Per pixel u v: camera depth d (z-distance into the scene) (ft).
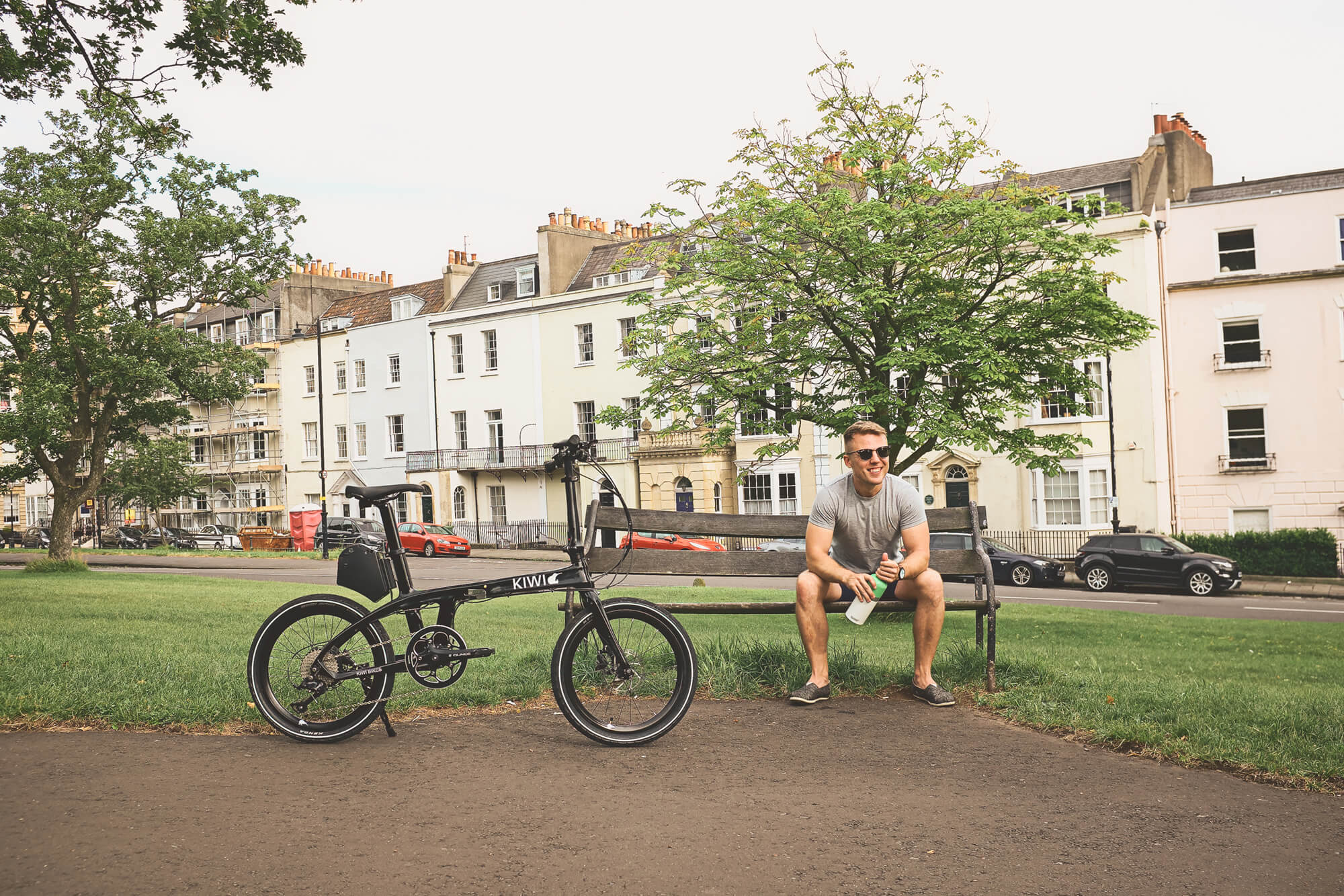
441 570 101.09
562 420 156.76
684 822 12.71
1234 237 113.29
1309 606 74.28
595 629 17.13
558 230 161.27
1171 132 123.13
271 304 206.80
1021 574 94.79
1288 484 109.40
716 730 17.54
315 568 108.58
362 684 16.72
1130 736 16.57
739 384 60.39
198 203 90.79
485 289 172.55
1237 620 56.03
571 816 12.87
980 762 15.61
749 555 21.39
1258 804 13.61
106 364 87.15
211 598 49.11
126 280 91.50
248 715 17.29
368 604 52.70
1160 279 114.62
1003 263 57.26
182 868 10.87
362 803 13.24
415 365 175.32
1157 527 106.73
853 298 56.54
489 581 17.02
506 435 163.84
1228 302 112.27
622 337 150.00
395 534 17.10
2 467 92.63
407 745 16.22
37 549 191.11
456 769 14.87
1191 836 12.42
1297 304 109.60
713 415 64.90
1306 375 109.19
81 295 89.10
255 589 59.47
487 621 39.52
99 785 13.58
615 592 60.64
